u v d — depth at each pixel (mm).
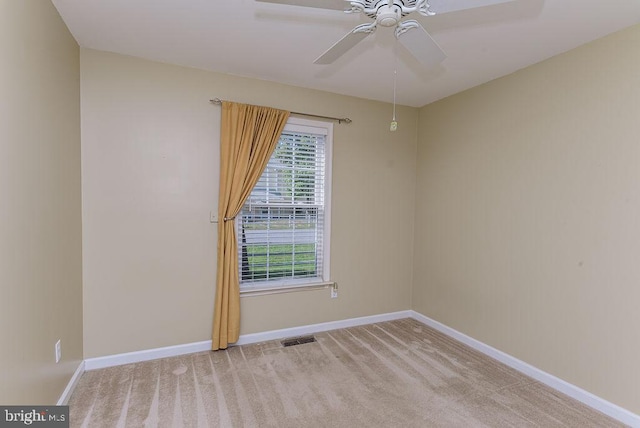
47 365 1842
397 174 3770
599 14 1914
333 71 2842
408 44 1708
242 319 3102
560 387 2387
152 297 2742
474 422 2016
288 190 3271
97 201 2541
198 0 1877
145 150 2676
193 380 2434
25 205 1576
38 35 1718
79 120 2426
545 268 2512
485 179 3012
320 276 3496
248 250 3154
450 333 3365
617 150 2084
